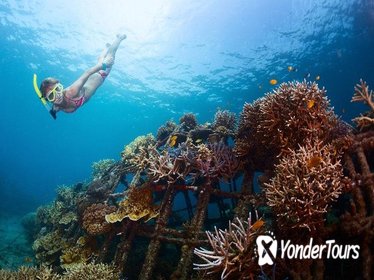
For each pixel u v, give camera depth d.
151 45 23.69
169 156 6.36
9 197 27.00
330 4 18.69
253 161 6.13
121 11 21.22
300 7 19.31
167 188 6.23
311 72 24.45
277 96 5.29
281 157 5.12
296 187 3.80
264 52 22.97
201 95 29.34
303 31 20.91
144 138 8.50
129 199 6.43
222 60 24.12
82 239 7.27
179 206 19.19
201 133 7.83
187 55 24.14
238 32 21.59
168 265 6.46
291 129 4.98
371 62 21.77
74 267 5.59
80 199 8.40
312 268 3.93
